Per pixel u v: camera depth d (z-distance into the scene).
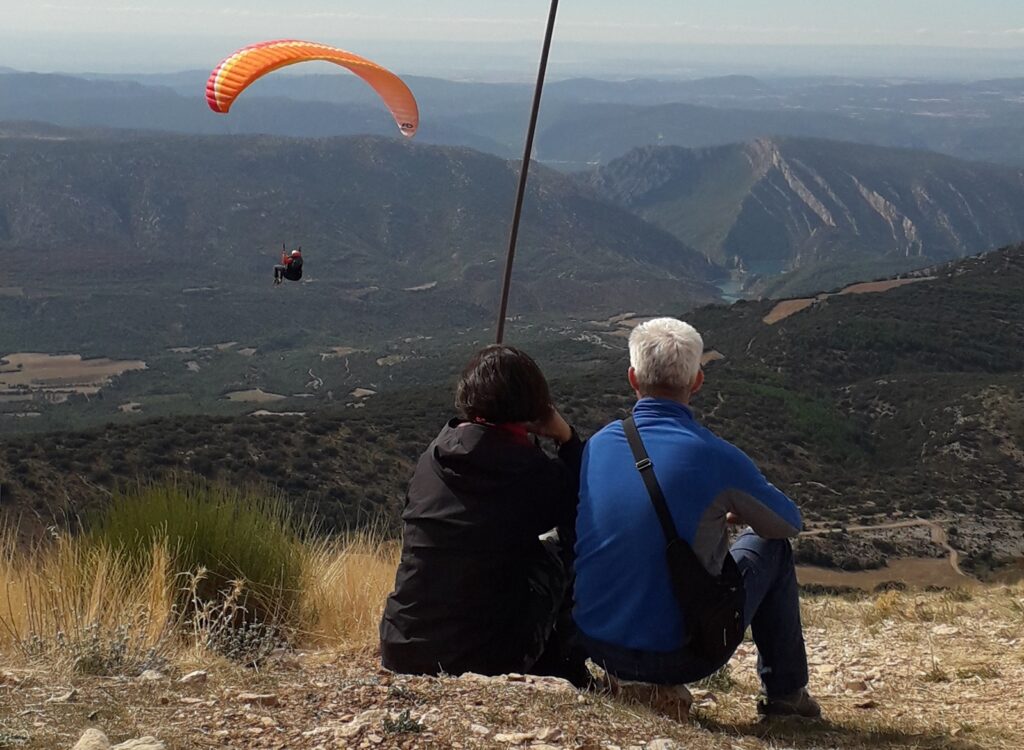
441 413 58.59
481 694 3.52
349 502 41.50
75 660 3.84
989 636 6.48
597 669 4.75
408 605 4.07
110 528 5.21
